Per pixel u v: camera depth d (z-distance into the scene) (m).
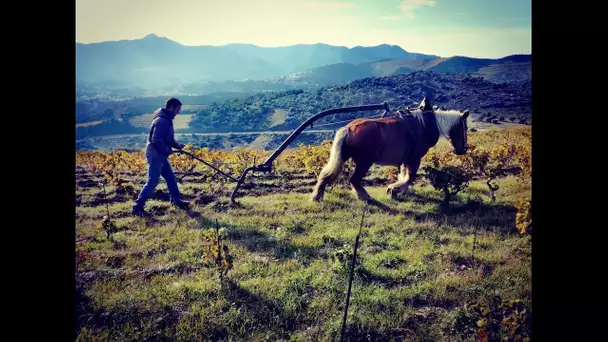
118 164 8.71
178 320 4.29
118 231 5.89
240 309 4.43
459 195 6.97
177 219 6.30
